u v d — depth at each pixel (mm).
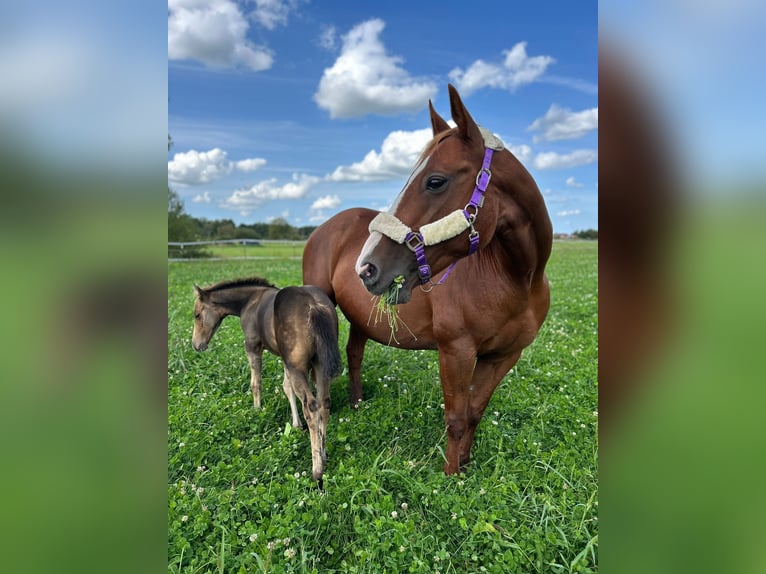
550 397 3986
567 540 2361
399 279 2242
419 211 2238
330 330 3328
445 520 2568
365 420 3736
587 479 2846
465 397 2961
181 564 2256
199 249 20922
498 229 2465
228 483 2996
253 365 4230
